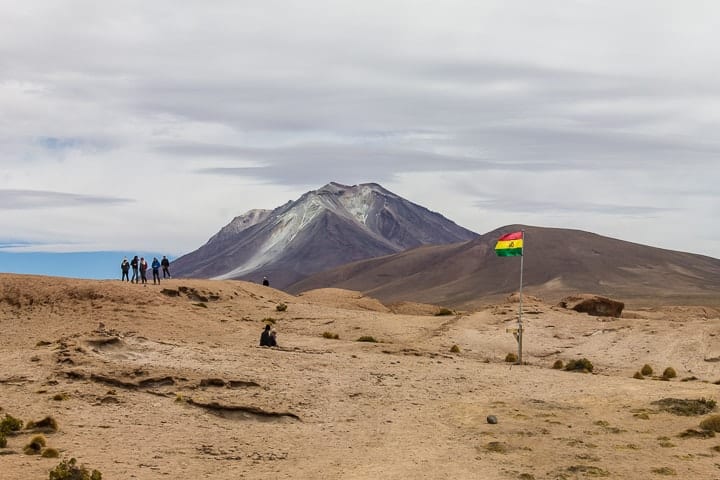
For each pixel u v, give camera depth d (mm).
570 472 28141
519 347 54781
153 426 32062
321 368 44969
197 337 58625
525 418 36188
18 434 29594
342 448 31062
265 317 70188
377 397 39750
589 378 47156
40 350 43500
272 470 27578
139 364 41562
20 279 71062
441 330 66938
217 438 31266
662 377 50594
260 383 39844
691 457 30203
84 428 31000
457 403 39250
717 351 57750
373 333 65438
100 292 68000
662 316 93250
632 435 33500
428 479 27031
